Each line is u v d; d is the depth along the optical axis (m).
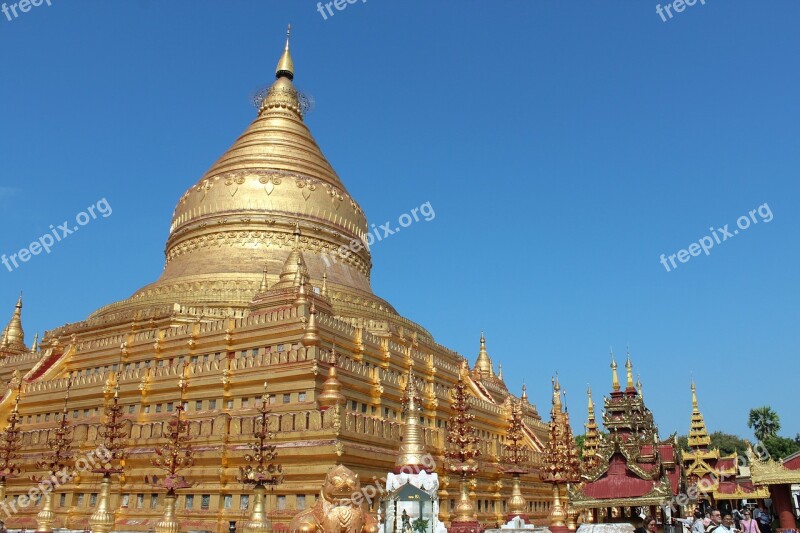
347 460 42.25
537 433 81.31
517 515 45.50
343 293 69.56
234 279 66.75
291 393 48.53
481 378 80.94
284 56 94.00
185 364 54.72
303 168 80.75
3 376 68.00
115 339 61.25
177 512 45.19
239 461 44.44
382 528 35.19
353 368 52.09
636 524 45.41
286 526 40.66
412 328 72.06
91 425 52.03
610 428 54.59
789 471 61.53
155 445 48.59
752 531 32.75
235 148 83.50
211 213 75.81
